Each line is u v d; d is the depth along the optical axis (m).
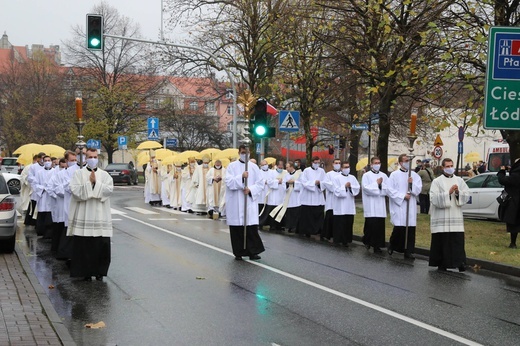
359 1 19.08
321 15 20.42
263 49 28.28
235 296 8.80
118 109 51.31
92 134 49.69
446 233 11.35
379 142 19.80
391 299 8.74
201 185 23.20
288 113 20.30
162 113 53.53
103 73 52.22
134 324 7.30
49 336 6.34
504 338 6.85
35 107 56.56
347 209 15.15
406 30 17.20
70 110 53.03
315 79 22.75
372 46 18.12
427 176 22.84
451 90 17.19
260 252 12.29
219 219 21.19
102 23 19.62
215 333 6.93
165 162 26.97
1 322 6.87
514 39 8.73
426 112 19.42
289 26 24.55
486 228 17.12
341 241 15.14
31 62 60.25
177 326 7.21
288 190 18.61
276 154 39.56
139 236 15.46
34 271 10.71
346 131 29.69
